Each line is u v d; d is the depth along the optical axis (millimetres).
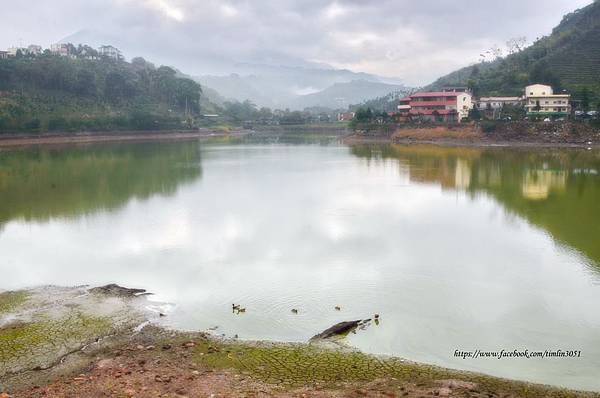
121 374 17797
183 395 16109
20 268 31188
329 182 62906
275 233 37906
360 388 16500
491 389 16516
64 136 140625
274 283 27703
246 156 101125
